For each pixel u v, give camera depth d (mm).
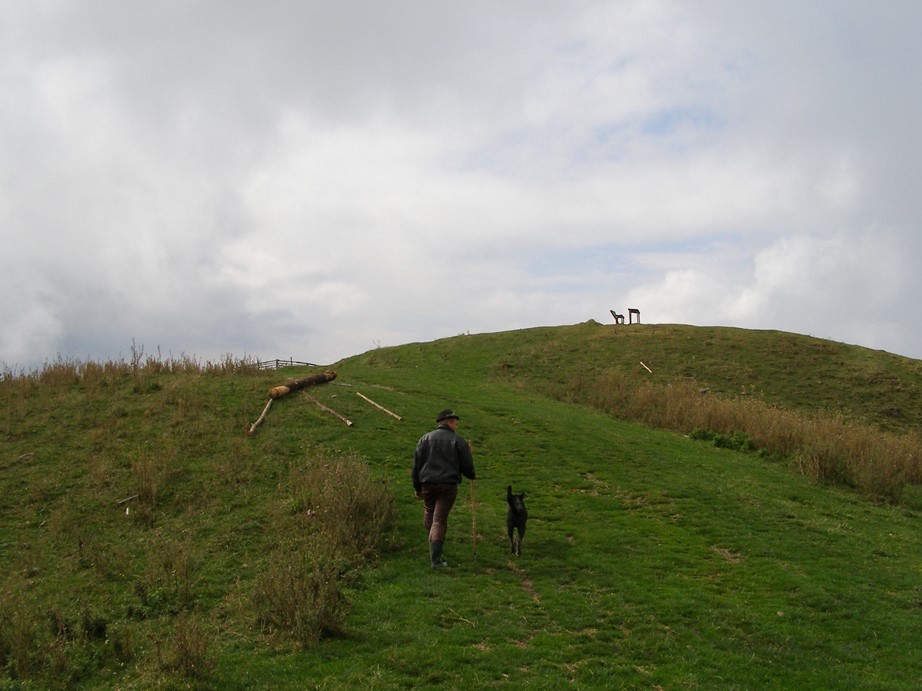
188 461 16562
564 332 44812
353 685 7863
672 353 39281
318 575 9789
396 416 20969
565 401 29438
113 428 18250
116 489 15219
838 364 38156
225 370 23812
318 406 20969
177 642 8336
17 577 11797
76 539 13312
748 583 11844
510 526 12531
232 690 7793
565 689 7965
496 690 7879
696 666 8812
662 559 12727
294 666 8273
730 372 36594
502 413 23703
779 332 43531
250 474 15859
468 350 41594
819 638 9914
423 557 12227
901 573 12977
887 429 30891
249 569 11750
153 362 23750
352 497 13266
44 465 16406
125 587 11328
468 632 9352
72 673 8383
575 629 9734
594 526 14391
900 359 39625
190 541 12906
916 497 19906
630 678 8375
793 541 14242
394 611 9906
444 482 11773
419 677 8117
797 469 20938
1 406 19750
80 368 22484
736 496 16984
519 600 10562
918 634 10266
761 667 8945
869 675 8945
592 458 19266
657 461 19578
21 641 8711
